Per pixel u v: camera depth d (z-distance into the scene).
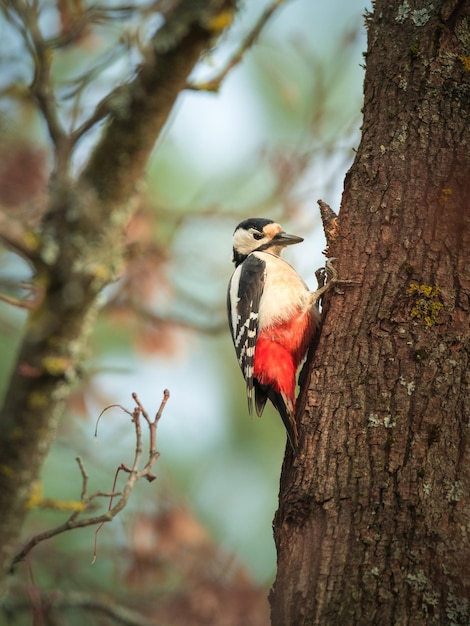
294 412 9.23
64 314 7.06
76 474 14.41
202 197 14.49
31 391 7.10
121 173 7.07
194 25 6.80
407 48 9.75
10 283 7.80
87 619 11.78
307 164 13.50
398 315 8.63
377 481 7.99
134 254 7.91
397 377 8.38
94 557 8.12
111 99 6.95
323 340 9.01
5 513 7.25
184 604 11.60
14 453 7.17
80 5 8.23
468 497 7.93
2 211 6.94
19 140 10.82
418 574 7.60
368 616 7.50
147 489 12.45
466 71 9.50
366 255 9.11
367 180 9.46
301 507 8.16
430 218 8.98
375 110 9.77
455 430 8.17
